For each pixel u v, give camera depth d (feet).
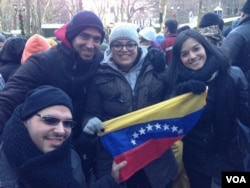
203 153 4.55
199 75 4.30
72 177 3.29
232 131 4.51
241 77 4.56
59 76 4.17
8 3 53.62
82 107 4.40
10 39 6.29
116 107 4.30
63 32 4.29
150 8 57.72
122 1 50.72
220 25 8.82
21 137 3.17
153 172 4.40
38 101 3.21
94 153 4.54
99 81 4.33
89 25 4.16
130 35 4.22
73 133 4.43
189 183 4.78
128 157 4.19
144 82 4.35
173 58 4.50
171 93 4.44
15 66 6.21
